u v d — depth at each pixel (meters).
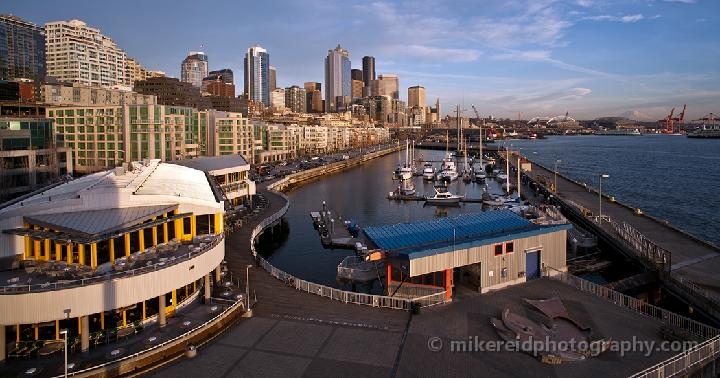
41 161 126.69
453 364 38.22
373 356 39.69
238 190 113.31
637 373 35.81
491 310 48.72
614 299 51.94
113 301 40.59
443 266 51.50
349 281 72.31
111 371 36.66
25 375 35.66
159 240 50.66
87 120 173.38
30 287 38.25
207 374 37.09
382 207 143.00
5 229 44.06
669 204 147.88
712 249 71.88
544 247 58.59
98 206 48.16
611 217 97.69
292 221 121.31
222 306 48.75
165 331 43.19
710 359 38.84
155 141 170.88
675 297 58.59
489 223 60.38
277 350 40.84
